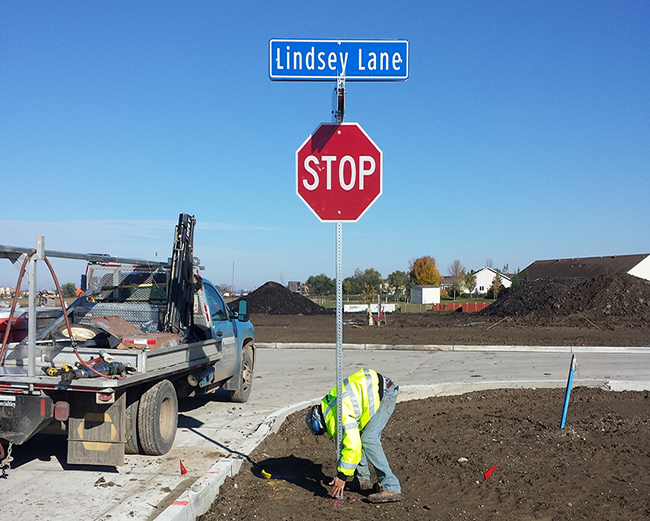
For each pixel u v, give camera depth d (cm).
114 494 535
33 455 662
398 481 538
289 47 512
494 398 1012
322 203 509
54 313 799
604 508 512
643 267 6544
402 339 2084
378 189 511
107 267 838
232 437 745
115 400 564
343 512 505
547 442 715
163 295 841
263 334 2277
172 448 691
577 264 7400
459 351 1809
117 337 663
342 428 506
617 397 1010
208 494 522
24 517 479
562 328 2484
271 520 488
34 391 556
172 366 676
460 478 587
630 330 2423
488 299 7600
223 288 6216
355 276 9731
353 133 510
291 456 678
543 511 505
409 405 970
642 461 643
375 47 517
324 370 1384
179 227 792
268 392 1092
